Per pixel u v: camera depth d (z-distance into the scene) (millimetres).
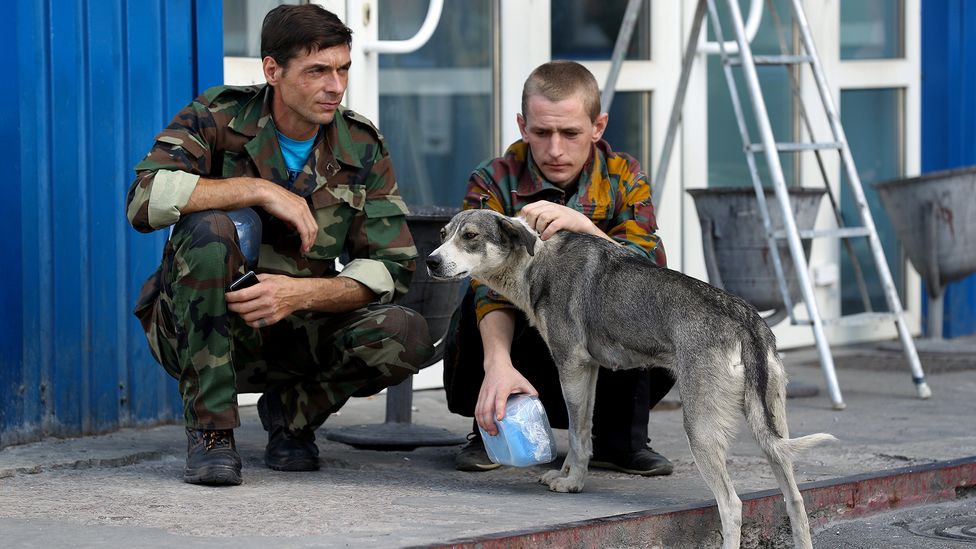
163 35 5441
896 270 8977
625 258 4152
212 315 4051
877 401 6562
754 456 5066
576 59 7453
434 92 6934
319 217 4418
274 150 4352
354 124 4559
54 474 4371
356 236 4527
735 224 6660
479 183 4711
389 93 6758
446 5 6941
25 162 4859
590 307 4141
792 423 5898
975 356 8164
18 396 4883
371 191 4551
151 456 4734
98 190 5180
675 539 3861
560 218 4305
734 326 3719
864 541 4047
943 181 7949
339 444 5273
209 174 4359
